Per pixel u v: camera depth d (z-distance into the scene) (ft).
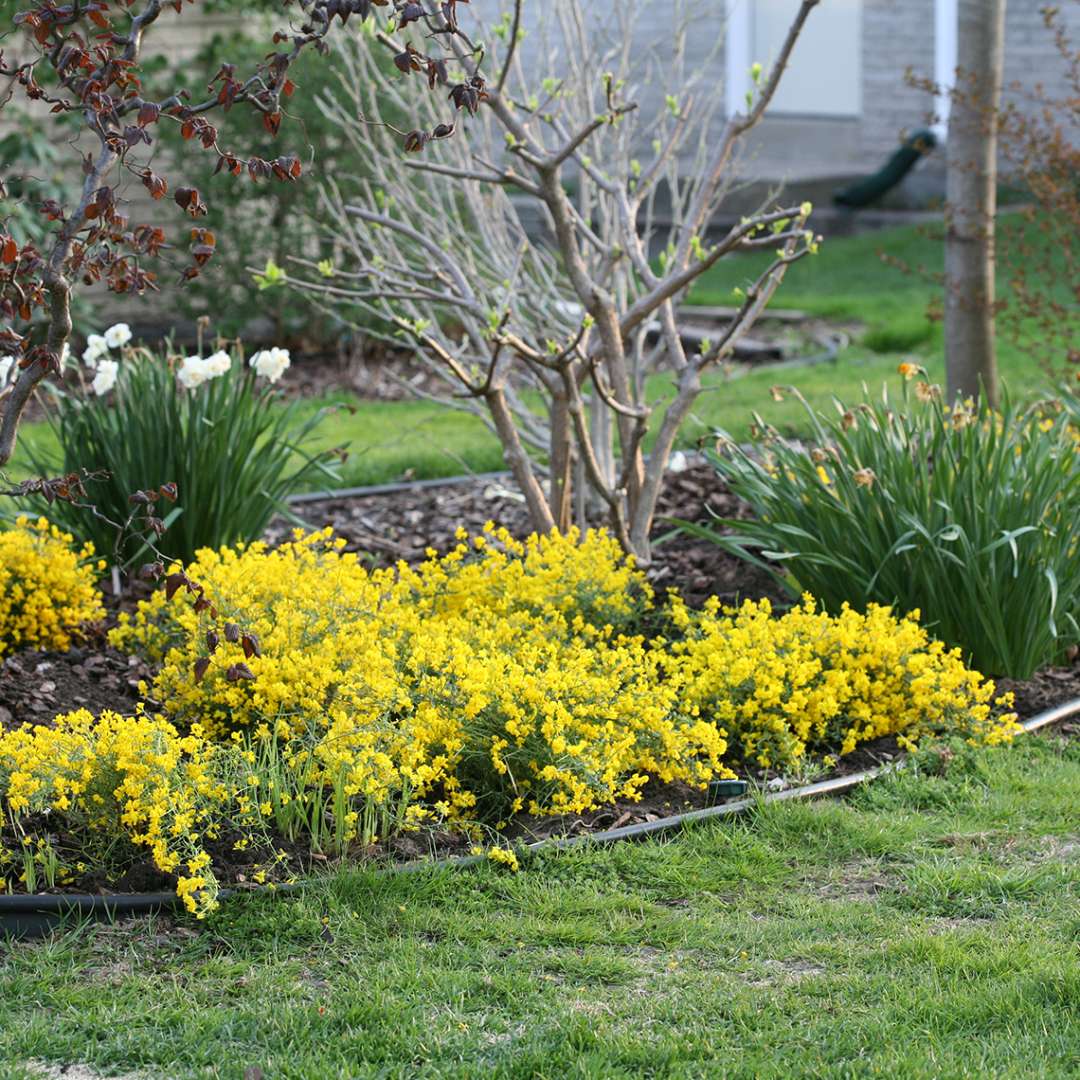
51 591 22.30
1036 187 30.73
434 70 13.50
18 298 13.71
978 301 30.30
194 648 19.07
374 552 28.40
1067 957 14.15
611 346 23.54
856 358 46.19
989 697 19.76
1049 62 77.15
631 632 22.70
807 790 18.04
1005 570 21.20
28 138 42.63
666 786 18.38
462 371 22.11
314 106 43.91
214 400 25.57
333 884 15.58
